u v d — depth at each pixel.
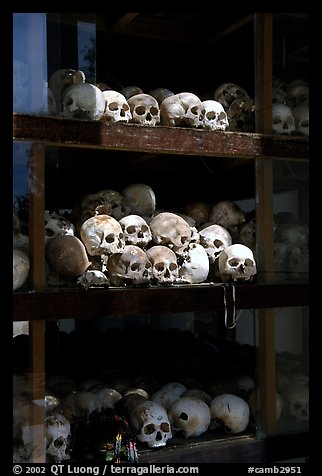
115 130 1.95
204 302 2.06
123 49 2.79
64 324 2.76
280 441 2.20
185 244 2.29
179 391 2.38
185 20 2.71
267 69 2.34
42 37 1.91
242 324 2.50
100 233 2.07
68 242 1.98
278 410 2.26
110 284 2.08
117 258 2.07
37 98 1.88
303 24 2.41
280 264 2.33
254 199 2.56
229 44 2.77
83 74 2.04
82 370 2.61
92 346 2.75
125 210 2.41
